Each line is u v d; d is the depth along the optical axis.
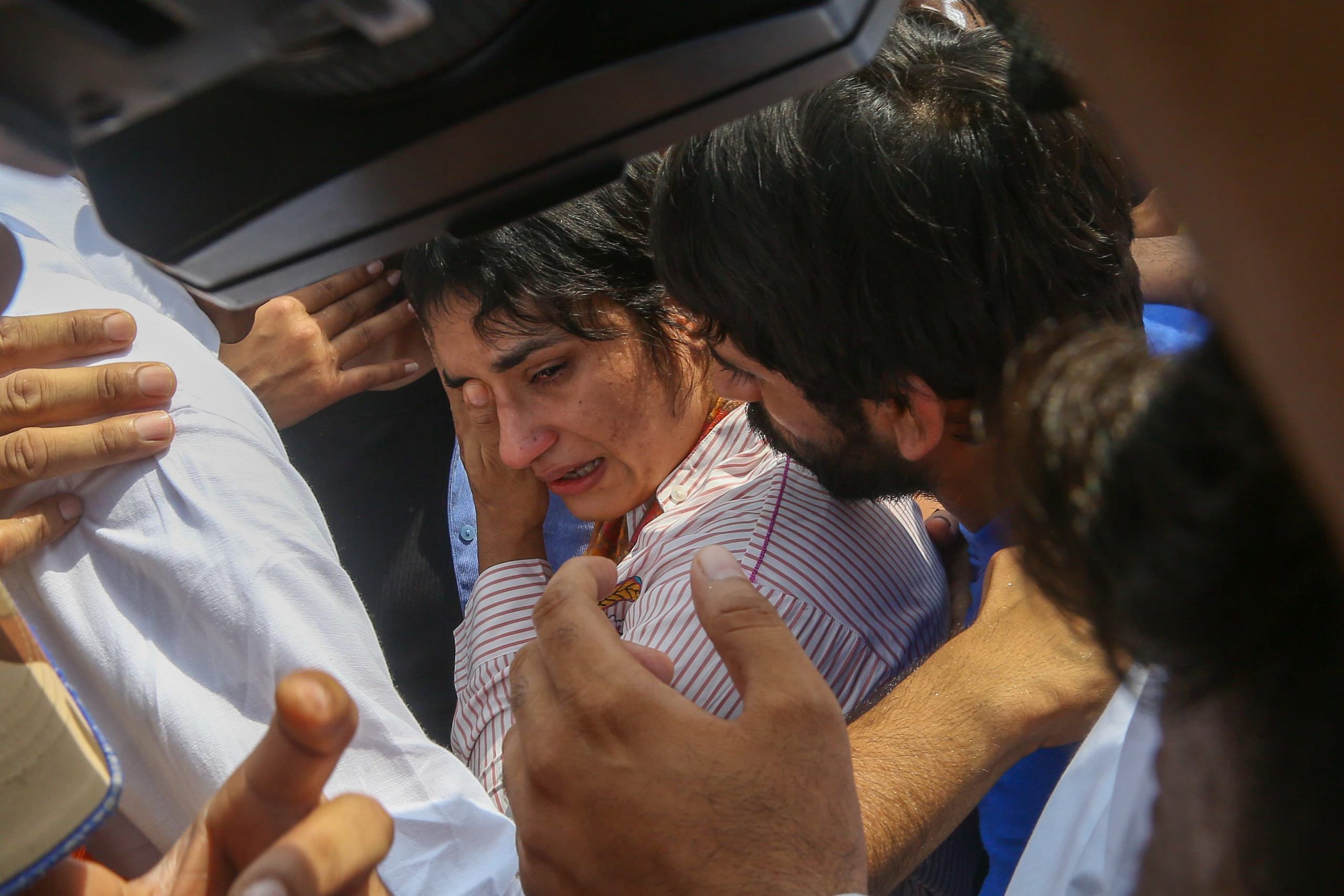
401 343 1.88
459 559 1.87
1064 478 0.52
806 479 1.45
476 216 0.59
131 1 0.38
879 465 1.28
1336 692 0.47
